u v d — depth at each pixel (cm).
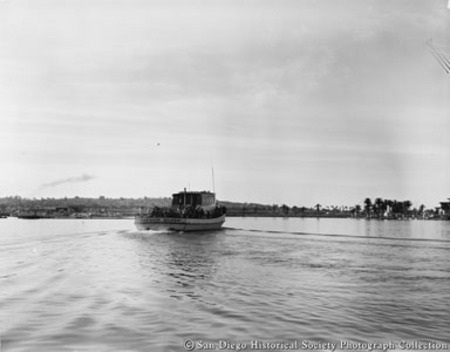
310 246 5803
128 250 4712
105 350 1287
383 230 13625
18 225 15325
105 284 2470
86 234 7519
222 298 2088
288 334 1477
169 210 8756
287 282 2644
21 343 1348
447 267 3575
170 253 4491
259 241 6631
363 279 2825
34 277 2723
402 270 3344
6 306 1861
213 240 6669
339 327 1579
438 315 1783
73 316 1684
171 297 2092
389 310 1866
